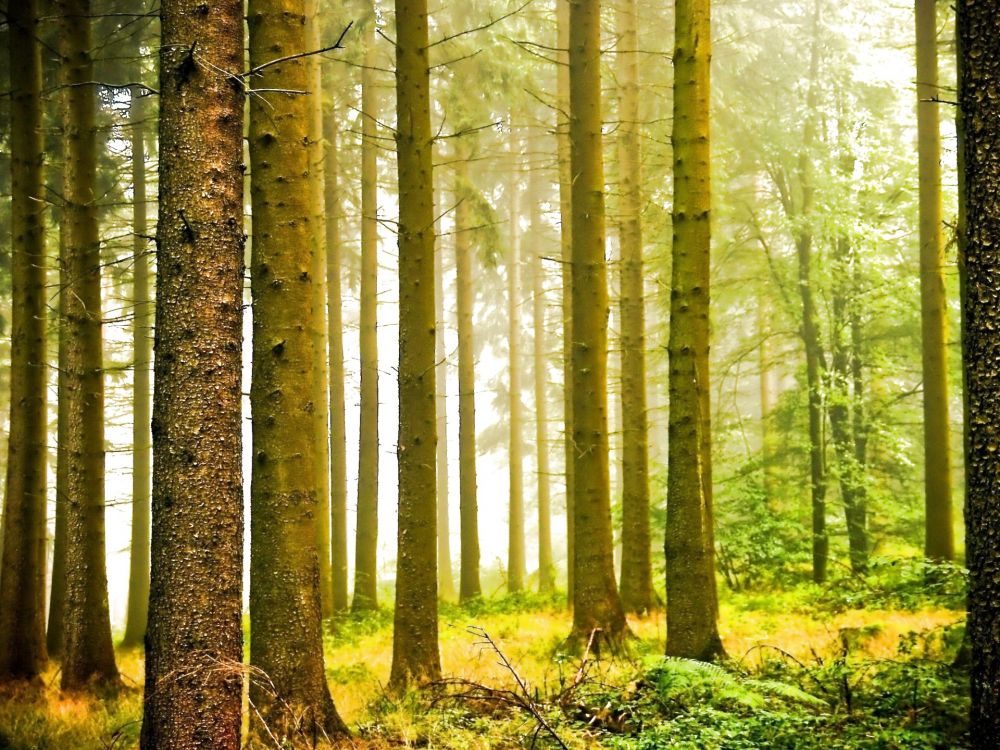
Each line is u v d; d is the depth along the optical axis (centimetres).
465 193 1794
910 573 866
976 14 517
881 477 2038
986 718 507
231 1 526
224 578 500
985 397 511
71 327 1073
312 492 756
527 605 1786
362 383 1867
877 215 1845
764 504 1830
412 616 921
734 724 652
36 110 1176
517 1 1825
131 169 1888
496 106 2144
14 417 1133
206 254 509
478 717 744
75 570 1049
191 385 501
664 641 1124
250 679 701
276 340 747
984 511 510
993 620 505
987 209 512
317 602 748
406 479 944
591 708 734
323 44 1747
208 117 514
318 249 1631
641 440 1492
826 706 711
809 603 1444
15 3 1175
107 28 1588
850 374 1930
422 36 966
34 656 1102
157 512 502
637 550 1461
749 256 1998
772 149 1825
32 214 1153
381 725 746
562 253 1816
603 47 1962
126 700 970
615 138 1597
